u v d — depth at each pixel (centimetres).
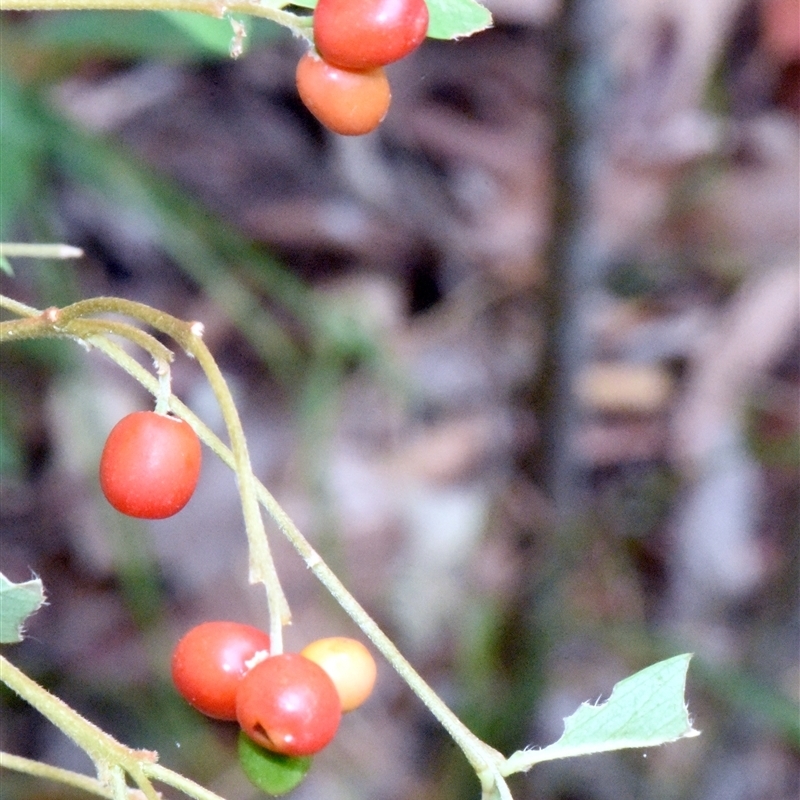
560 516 42
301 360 49
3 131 31
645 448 50
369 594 47
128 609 45
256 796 41
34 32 29
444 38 20
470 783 41
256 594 46
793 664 42
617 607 47
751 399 51
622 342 52
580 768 44
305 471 45
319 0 19
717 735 43
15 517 46
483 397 52
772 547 49
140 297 52
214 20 20
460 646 45
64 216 51
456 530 48
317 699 19
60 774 19
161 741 42
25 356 44
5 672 19
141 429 19
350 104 19
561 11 29
